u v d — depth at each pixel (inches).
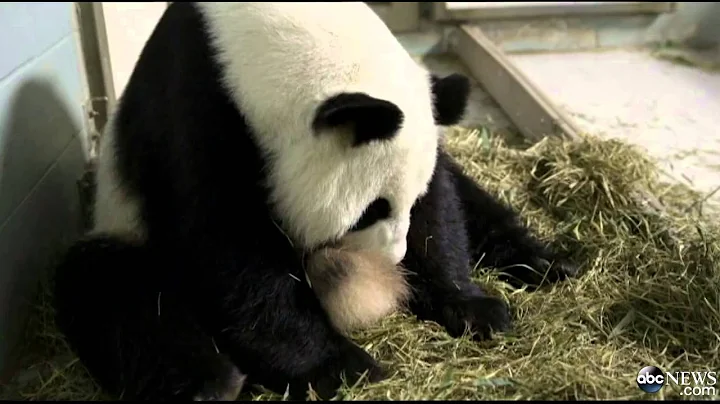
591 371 91.5
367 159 89.2
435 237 108.9
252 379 95.7
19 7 116.7
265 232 96.0
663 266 112.2
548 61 217.8
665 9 229.0
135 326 95.7
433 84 104.0
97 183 118.5
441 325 106.6
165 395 89.7
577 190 134.5
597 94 181.2
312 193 91.9
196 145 93.8
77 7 153.9
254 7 99.9
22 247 107.3
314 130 85.2
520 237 121.9
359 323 104.0
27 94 115.5
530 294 112.8
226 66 95.4
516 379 89.8
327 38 94.3
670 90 180.1
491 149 158.4
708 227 118.4
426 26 240.7
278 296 95.2
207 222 94.0
